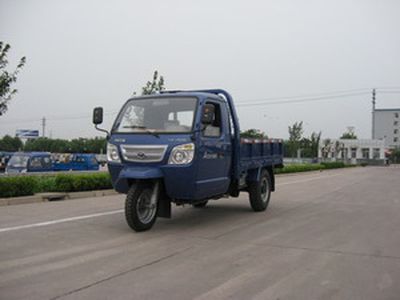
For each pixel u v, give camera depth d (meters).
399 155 98.06
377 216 10.10
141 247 6.48
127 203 7.34
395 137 113.38
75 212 9.73
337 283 4.96
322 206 11.92
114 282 4.83
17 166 24.77
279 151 11.97
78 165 30.88
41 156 25.62
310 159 64.25
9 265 5.43
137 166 7.63
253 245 6.77
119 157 7.85
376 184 21.47
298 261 5.87
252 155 10.01
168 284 4.80
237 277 5.10
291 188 18.25
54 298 4.32
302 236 7.56
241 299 4.39
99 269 5.32
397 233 7.98
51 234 7.29
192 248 6.49
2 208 10.24
